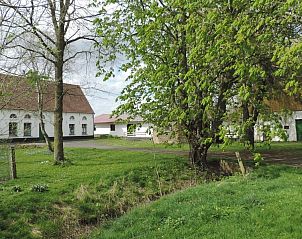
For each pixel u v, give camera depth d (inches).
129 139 2150.6
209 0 309.9
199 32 304.7
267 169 661.9
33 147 1387.8
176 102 603.2
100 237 360.8
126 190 542.3
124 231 364.5
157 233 335.6
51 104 1804.9
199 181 643.5
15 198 443.2
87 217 431.8
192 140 716.0
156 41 621.6
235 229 312.3
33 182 557.6
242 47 286.8
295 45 242.8
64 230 396.2
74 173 644.1
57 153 786.2
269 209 357.7
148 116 673.0
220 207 386.6
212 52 297.4
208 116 583.8
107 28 674.2
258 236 289.4
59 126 794.8
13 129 593.6
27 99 552.1
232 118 392.8
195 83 343.3
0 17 327.9
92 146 1504.7
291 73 281.4
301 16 283.6
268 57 311.9
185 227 340.2
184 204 424.2
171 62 525.7
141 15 570.9
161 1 473.4
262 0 257.4
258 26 279.1
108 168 689.6
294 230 296.4
